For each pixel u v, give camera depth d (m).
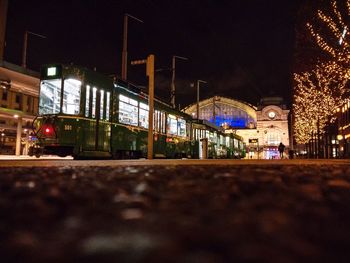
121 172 4.09
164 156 22.28
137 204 1.81
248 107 100.06
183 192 2.28
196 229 1.26
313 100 39.56
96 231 1.24
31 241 1.12
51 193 2.19
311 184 2.91
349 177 3.73
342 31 21.56
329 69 26.33
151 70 15.55
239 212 1.59
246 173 3.97
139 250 1.00
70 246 1.06
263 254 0.95
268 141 93.62
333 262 0.91
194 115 104.25
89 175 3.61
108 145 16.44
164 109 22.72
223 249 1.01
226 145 43.59
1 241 1.12
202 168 5.18
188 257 0.93
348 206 1.85
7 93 35.25
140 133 19.19
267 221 1.39
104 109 16.30
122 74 27.39
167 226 1.31
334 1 21.44
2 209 1.68
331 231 1.25
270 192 2.33
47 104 15.20
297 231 1.24
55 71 15.16
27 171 4.29
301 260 0.91
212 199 1.99
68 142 14.70
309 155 56.75
